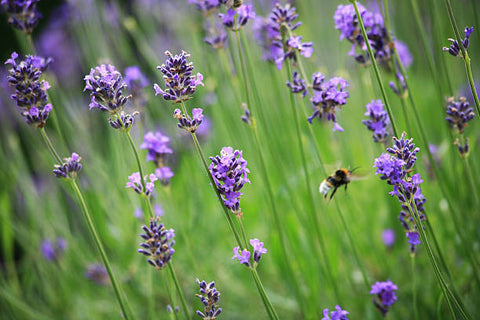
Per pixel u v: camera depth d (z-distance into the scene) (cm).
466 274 73
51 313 81
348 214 79
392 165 60
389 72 72
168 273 71
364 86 78
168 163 81
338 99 64
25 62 62
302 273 74
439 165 76
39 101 62
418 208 63
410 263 76
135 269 79
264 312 78
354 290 75
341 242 76
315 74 66
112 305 80
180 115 60
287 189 75
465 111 65
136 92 75
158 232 63
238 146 82
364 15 67
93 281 81
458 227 69
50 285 82
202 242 82
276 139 79
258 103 75
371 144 80
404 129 78
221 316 78
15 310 80
